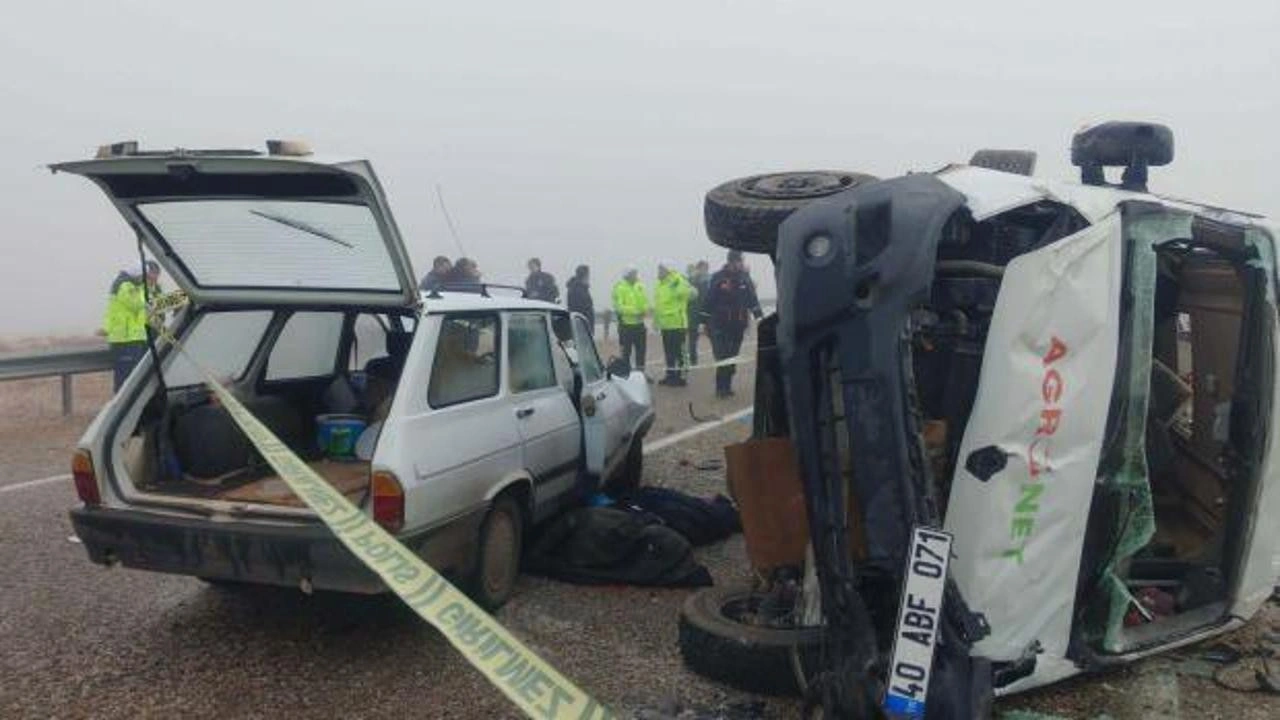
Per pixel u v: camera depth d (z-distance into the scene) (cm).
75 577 587
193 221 497
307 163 428
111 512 484
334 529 350
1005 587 368
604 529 594
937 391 396
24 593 559
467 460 507
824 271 356
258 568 463
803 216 369
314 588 459
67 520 702
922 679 334
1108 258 384
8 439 1016
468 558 515
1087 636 419
